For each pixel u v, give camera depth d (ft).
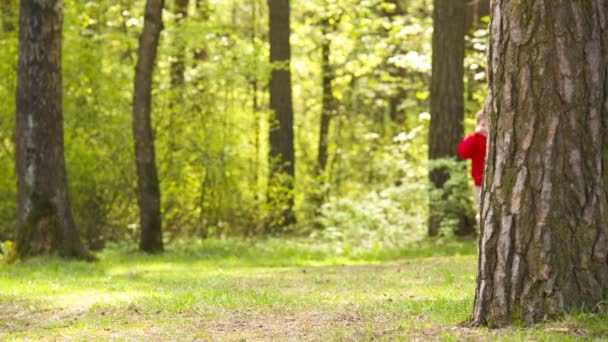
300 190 83.97
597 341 18.07
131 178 65.77
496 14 21.33
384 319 24.56
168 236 70.28
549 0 20.59
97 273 44.83
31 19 50.01
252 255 59.11
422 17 87.10
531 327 20.02
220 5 110.42
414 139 88.33
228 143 69.97
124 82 66.64
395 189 63.26
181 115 68.03
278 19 81.15
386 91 94.63
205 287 36.45
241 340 22.20
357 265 49.21
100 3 73.51
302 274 42.75
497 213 21.08
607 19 20.92
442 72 64.80
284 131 81.35
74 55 64.85
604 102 20.76
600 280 20.35
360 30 84.94
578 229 20.40
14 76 63.67
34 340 24.34
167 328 25.17
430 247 58.70
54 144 50.72
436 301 27.58
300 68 108.47
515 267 20.74
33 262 49.32
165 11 82.17
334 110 111.45
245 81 76.43
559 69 20.52
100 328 25.88
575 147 20.47
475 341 19.16
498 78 21.20
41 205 50.49
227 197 69.62
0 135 63.77
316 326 24.13
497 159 21.16
